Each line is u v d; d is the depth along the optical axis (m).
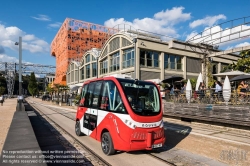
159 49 26.66
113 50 30.58
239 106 9.31
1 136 8.25
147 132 5.84
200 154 6.39
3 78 95.75
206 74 18.67
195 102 12.50
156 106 6.41
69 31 60.38
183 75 29.14
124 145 5.62
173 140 8.17
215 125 10.70
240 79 12.20
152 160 5.82
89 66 41.03
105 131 6.55
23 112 13.73
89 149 6.80
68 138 8.43
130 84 6.27
